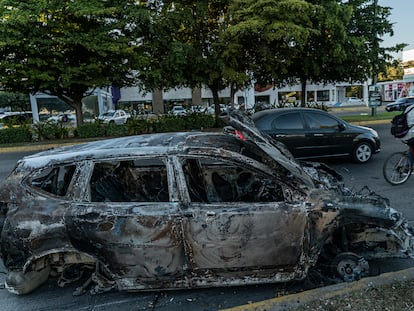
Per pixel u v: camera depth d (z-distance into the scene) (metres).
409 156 6.48
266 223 2.87
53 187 3.17
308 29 12.95
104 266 2.94
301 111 8.12
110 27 14.09
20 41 12.30
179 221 2.83
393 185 6.61
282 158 3.23
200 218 2.83
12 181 3.12
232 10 14.14
